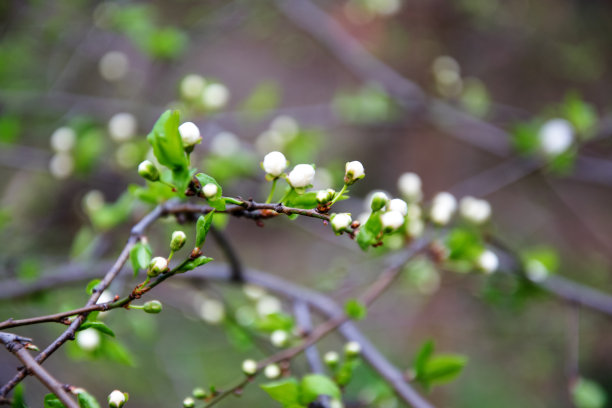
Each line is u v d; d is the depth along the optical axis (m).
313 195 1.35
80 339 1.87
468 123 4.85
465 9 5.82
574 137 3.79
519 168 4.40
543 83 7.59
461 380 6.00
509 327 5.34
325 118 5.28
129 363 1.92
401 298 5.89
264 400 5.31
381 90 4.70
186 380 4.68
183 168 1.23
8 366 4.01
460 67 6.55
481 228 2.92
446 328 5.90
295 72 9.20
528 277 2.96
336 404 1.87
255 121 4.15
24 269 2.80
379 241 1.32
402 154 8.25
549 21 6.43
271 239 8.70
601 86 7.45
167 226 3.02
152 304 1.28
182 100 2.94
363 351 2.22
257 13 5.18
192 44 4.95
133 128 3.32
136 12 4.07
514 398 5.86
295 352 1.93
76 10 5.02
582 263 6.33
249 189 4.16
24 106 4.48
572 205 7.55
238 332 2.64
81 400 1.20
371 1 5.14
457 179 7.36
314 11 5.19
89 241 2.99
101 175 3.81
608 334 5.87
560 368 5.76
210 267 2.71
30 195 5.77
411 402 2.04
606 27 6.41
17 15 5.21
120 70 4.77
